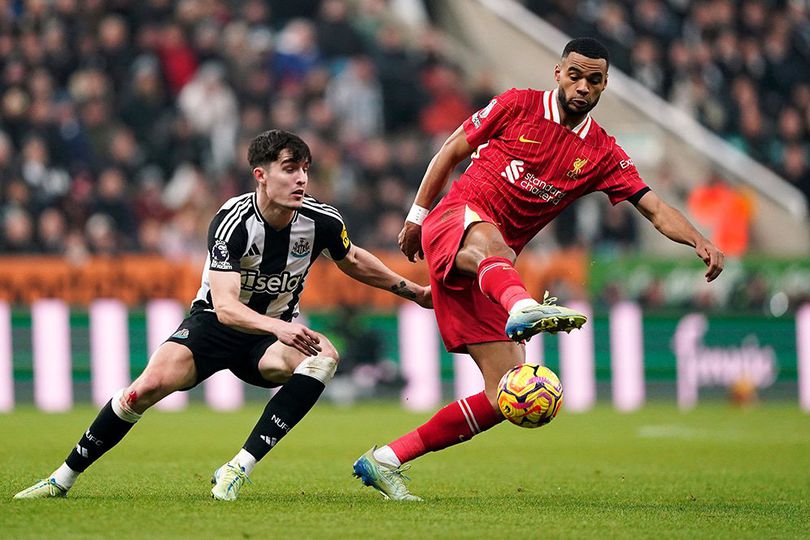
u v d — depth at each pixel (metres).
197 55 63.56
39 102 57.84
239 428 41.22
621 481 26.92
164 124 60.34
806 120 75.25
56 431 38.44
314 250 21.44
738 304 60.22
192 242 56.56
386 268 22.48
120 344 50.81
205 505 20.06
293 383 20.94
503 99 21.78
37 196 54.22
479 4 75.00
